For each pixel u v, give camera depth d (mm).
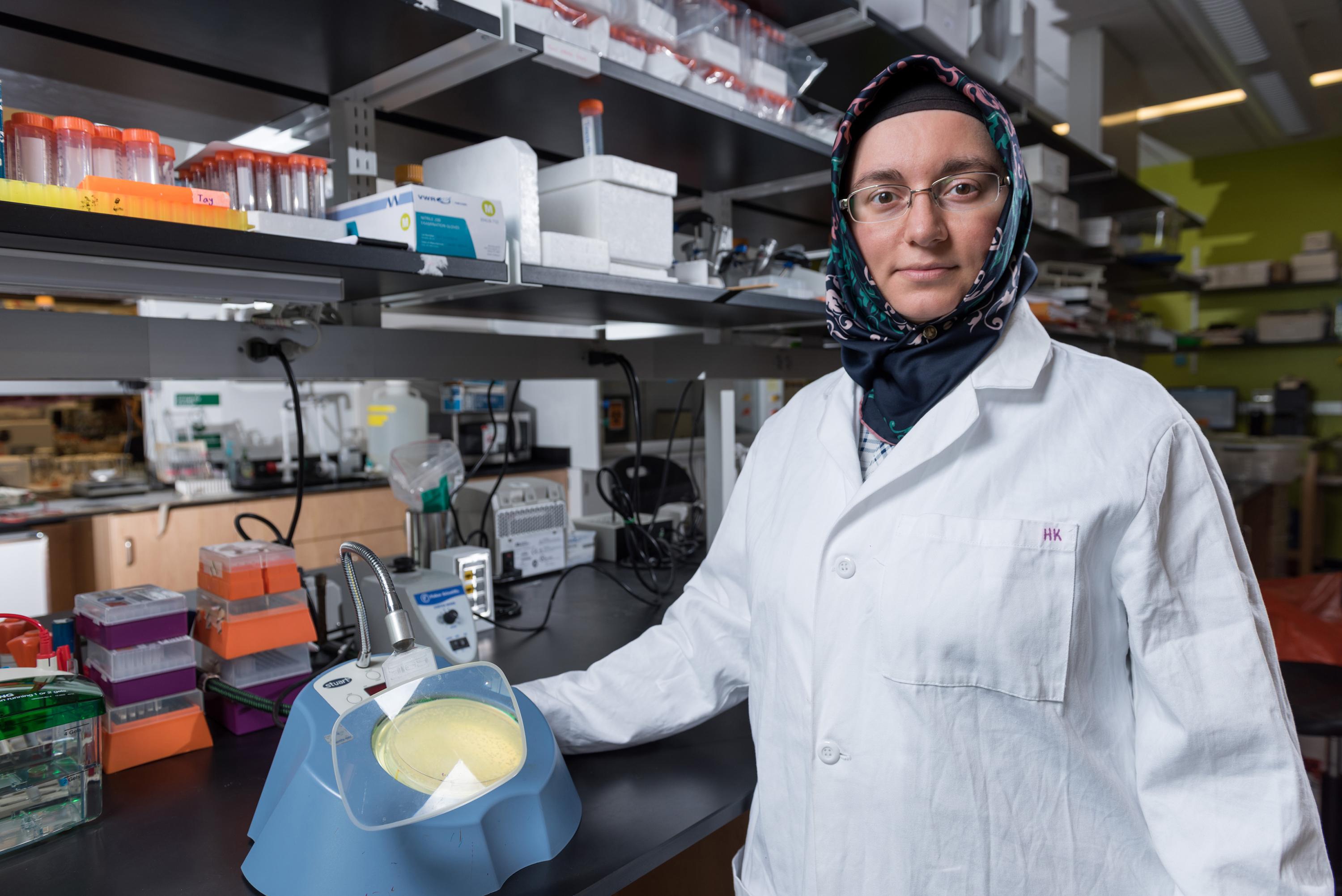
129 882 770
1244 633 709
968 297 808
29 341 1082
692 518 2406
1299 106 5195
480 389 4758
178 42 1245
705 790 972
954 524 767
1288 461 4414
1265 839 664
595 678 1052
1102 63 4258
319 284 1163
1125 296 5027
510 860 792
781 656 873
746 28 1768
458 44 1256
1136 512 727
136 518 3354
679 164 2066
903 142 798
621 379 1986
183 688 1064
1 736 808
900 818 756
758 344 2668
